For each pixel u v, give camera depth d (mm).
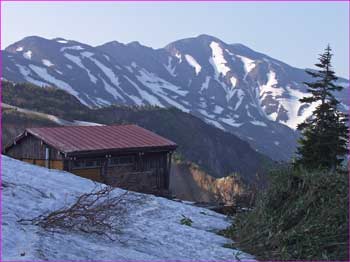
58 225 7832
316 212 8727
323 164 23109
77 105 137375
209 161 133125
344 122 24453
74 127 29250
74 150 24672
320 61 25562
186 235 9469
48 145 26047
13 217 7840
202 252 8266
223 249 8664
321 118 24328
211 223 11414
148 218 10695
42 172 14242
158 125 143625
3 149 29312
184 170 53656
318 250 8023
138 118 145625
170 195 24969
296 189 9578
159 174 28156
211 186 48031
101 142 26594
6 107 94438
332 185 9031
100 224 8047
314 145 23531
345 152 23797
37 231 7227
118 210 9812
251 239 9016
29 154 27562
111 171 25922
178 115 154125
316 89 25344
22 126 84312
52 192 10969
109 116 139500
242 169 138875
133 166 27031
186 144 137375
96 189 13133
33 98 127750
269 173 10195
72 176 14805
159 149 27656
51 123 93000
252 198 13242
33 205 9133
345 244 8031
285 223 8875
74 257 6375
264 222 9195
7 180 10906
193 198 46281
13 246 6316
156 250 7930
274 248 8531
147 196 13023
